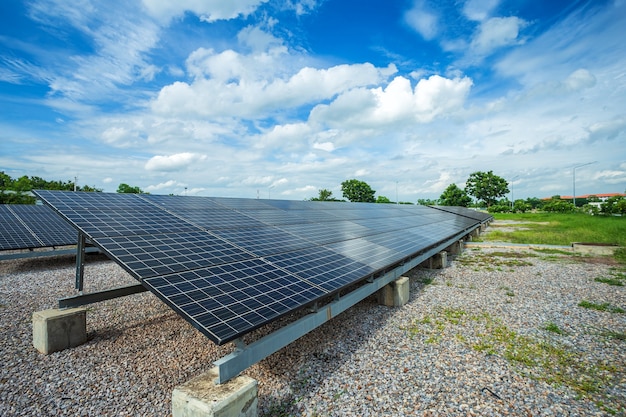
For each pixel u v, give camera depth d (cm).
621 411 568
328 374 686
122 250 652
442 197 9675
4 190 4022
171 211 1059
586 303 1106
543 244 2522
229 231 977
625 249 2112
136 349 783
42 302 1120
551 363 730
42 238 1777
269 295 621
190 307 514
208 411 436
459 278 1487
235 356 509
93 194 994
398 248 1251
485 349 795
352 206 2427
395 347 805
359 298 859
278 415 561
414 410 571
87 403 581
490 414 560
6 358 732
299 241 1041
